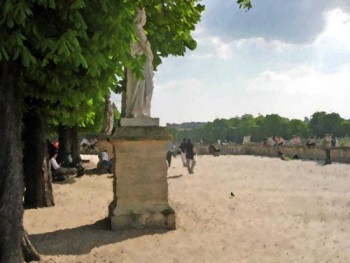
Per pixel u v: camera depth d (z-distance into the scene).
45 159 11.95
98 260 6.62
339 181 17.14
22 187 5.90
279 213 10.37
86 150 46.78
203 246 7.43
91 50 6.04
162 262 6.54
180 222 9.40
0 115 5.84
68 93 6.93
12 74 5.93
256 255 6.89
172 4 11.69
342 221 9.41
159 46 13.79
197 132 146.62
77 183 17.09
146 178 8.90
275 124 108.94
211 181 17.64
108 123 23.80
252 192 14.10
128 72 9.16
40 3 5.40
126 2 6.21
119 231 8.53
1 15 5.14
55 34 5.92
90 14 6.05
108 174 20.64
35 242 7.71
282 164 27.41
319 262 6.52
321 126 99.81
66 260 6.59
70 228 8.95
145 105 9.21
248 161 31.34
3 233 5.66
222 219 9.70
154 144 8.95
